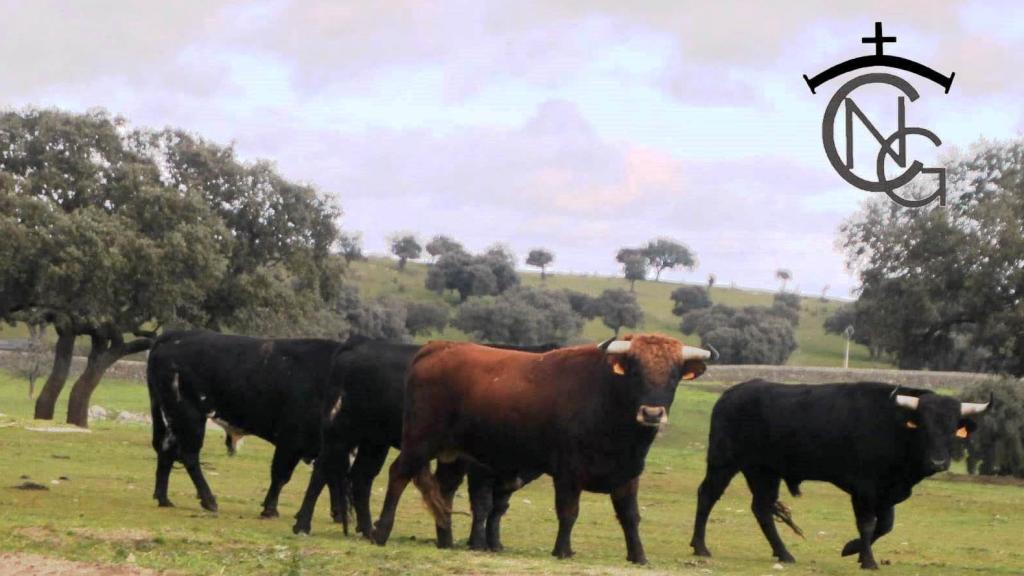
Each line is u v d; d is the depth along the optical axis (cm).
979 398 4031
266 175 4966
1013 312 3925
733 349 9781
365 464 1631
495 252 14738
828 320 12069
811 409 1698
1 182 4388
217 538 1364
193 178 4891
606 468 1412
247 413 1841
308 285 5128
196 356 1861
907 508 2859
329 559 1246
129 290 4400
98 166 4628
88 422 4566
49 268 4131
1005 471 4006
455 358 1495
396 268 14625
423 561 1248
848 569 1636
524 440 1452
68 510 1720
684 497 2794
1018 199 3988
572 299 11944
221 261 4525
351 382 1612
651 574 1229
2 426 3328
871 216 4247
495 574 1180
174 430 1875
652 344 1378
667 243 17838
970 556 1925
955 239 3966
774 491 1766
